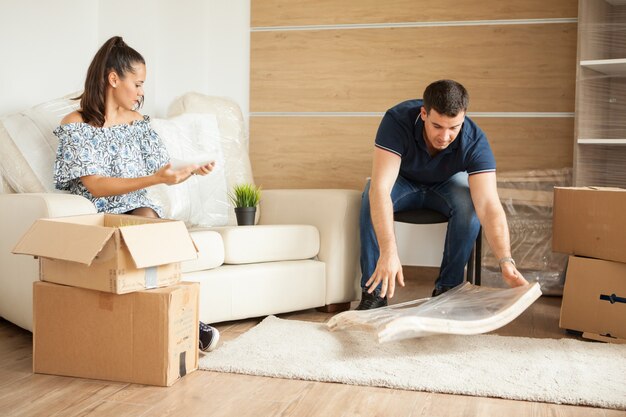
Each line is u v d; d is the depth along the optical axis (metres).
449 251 2.90
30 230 1.94
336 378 1.97
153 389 1.88
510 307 2.15
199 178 3.13
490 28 3.84
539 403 1.82
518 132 3.82
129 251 1.81
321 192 3.04
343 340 2.36
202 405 1.76
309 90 4.09
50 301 1.97
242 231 2.68
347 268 2.99
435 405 1.79
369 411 1.74
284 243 2.80
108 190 2.28
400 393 1.88
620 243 2.50
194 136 3.23
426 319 2.03
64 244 1.84
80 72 3.45
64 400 1.77
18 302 2.37
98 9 3.61
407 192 2.94
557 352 2.26
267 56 4.14
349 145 4.05
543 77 3.78
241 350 2.22
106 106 2.45
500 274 3.56
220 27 4.20
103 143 2.40
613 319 2.52
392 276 2.39
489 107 3.86
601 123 3.53
